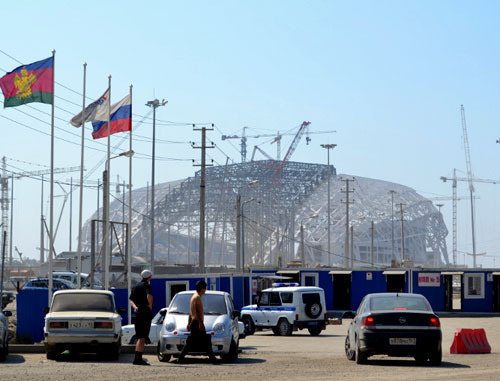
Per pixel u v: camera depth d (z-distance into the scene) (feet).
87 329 75.00
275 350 100.07
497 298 231.91
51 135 105.40
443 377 57.88
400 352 69.10
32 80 104.01
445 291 234.58
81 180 115.75
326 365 70.38
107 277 120.47
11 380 53.31
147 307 70.08
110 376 57.52
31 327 108.37
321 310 145.79
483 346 90.43
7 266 483.51
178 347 73.10
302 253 369.91
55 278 195.62
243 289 189.16
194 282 159.22
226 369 65.05
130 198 129.08
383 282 232.12
